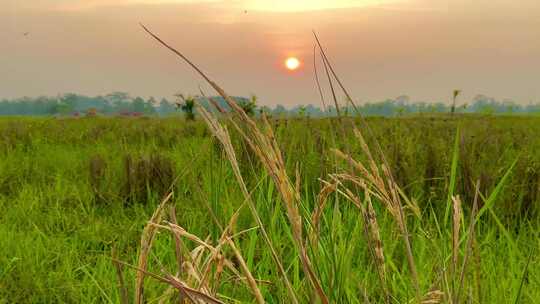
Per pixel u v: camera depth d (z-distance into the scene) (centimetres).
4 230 413
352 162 116
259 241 328
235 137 429
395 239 293
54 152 838
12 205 514
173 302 174
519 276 265
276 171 103
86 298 298
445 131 800
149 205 500
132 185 535
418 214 121
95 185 556
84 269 323
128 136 1065
